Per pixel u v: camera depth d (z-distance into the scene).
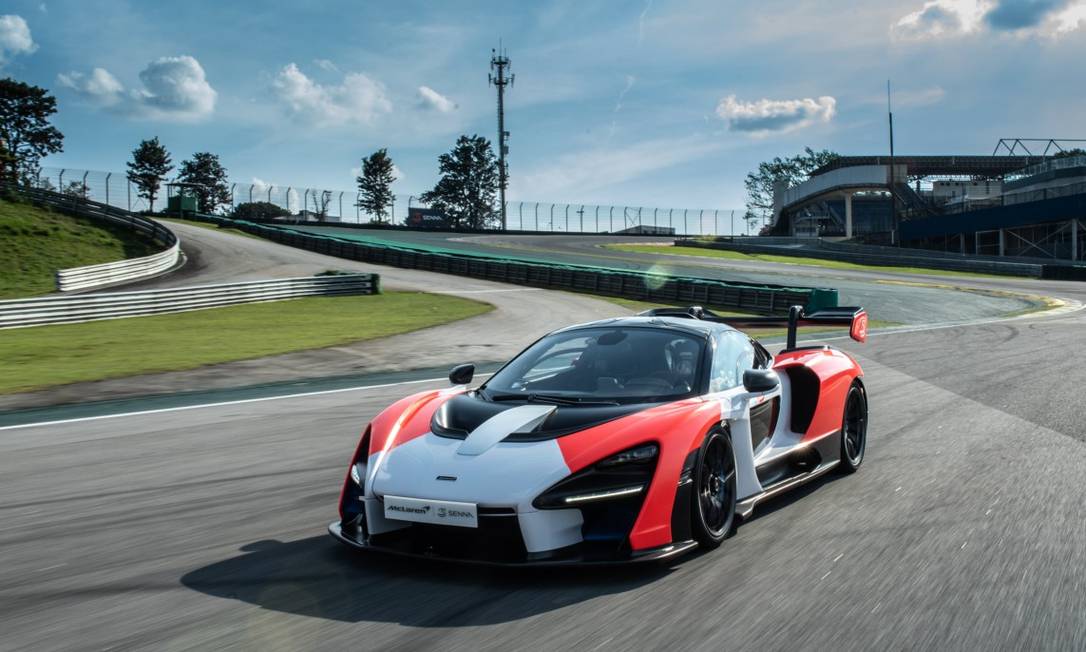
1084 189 47.25
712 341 4.35
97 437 6.80
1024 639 2.74
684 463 3.49
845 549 3.70
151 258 35.53
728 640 2.72
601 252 53.72
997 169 72.94
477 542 3.34
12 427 7.38
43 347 14.86
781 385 4.83
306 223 67.44
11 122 86.38
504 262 34.88
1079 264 42.38
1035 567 3.45
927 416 7.30
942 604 3.05
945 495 4.67
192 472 5.45
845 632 2.79
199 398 9.08
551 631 2.79
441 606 3.02
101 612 3.01
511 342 15.59
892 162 60.56
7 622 2.93
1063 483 4.89
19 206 45.25
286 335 16.83
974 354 12.40
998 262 42.41
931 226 57.31
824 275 40.25
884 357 12.27
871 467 5.46
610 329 4.52
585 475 3.30
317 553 3.68
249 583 3.30
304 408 8.26
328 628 2.83
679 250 58.62
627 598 3.10
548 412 3.74
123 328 18.84
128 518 4.36
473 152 112.94
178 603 3.09
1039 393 8.48
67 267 37.88
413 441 3.68
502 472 3.31
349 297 27.12
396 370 11.94
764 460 4.42
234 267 37.69
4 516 4.45
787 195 86.56
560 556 3.28
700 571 3.41
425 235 66.12
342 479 5.17
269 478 5.24
